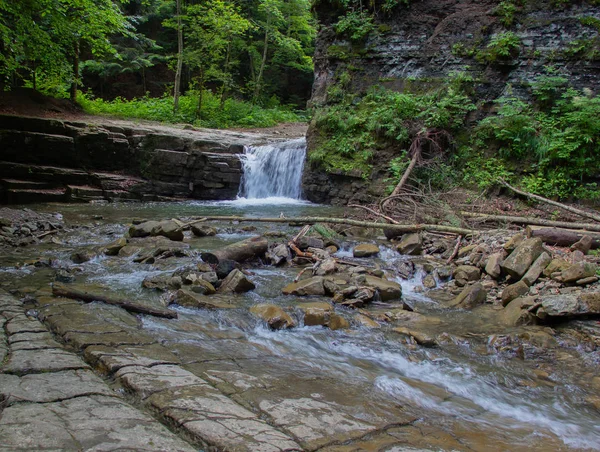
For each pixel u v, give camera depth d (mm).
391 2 15492
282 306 5492
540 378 4195
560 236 7832
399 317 5531
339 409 3256
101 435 2510
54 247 8312
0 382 3035
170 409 2893
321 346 4637
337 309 5691
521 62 13453
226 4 26672
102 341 4020
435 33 14891
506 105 12617
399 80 15250
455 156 13336
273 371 3855
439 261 7926
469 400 3730
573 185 11688
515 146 12508
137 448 2422
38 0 14523
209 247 8375
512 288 6020
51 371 3291
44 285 5910
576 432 3314
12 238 8656
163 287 5926
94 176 14555
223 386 3398
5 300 5008
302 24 31375
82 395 2967
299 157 16188
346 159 14602
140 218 11406
